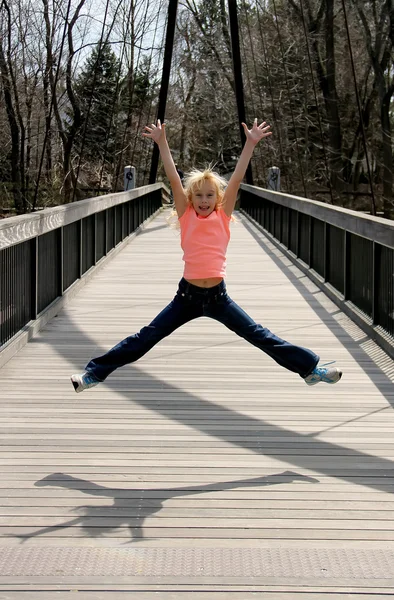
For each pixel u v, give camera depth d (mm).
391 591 2451
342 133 33750
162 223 19094
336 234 8094
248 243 14125
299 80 32188
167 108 41312
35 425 4066
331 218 7945
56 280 7434
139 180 39531
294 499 3168
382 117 30266
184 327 6684
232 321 3688
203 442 3848
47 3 25781
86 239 9312
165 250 12820
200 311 3684
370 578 2531
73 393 4664
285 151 32656
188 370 5254
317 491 3250
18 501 3119
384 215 30625
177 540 2801
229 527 2908
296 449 3758
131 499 3154
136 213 16094
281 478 3393
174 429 4039
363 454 3689
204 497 3182
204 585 2484
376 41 29406
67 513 3016
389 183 30406
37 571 2562
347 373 5191
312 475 3430
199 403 4508
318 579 2525
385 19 29406
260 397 4641
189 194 3611
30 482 3314
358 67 32406
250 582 2504
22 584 2477
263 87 33469
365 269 6680
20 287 5977
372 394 4715
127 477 3387
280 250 12695
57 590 2447
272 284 9117
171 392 4727
